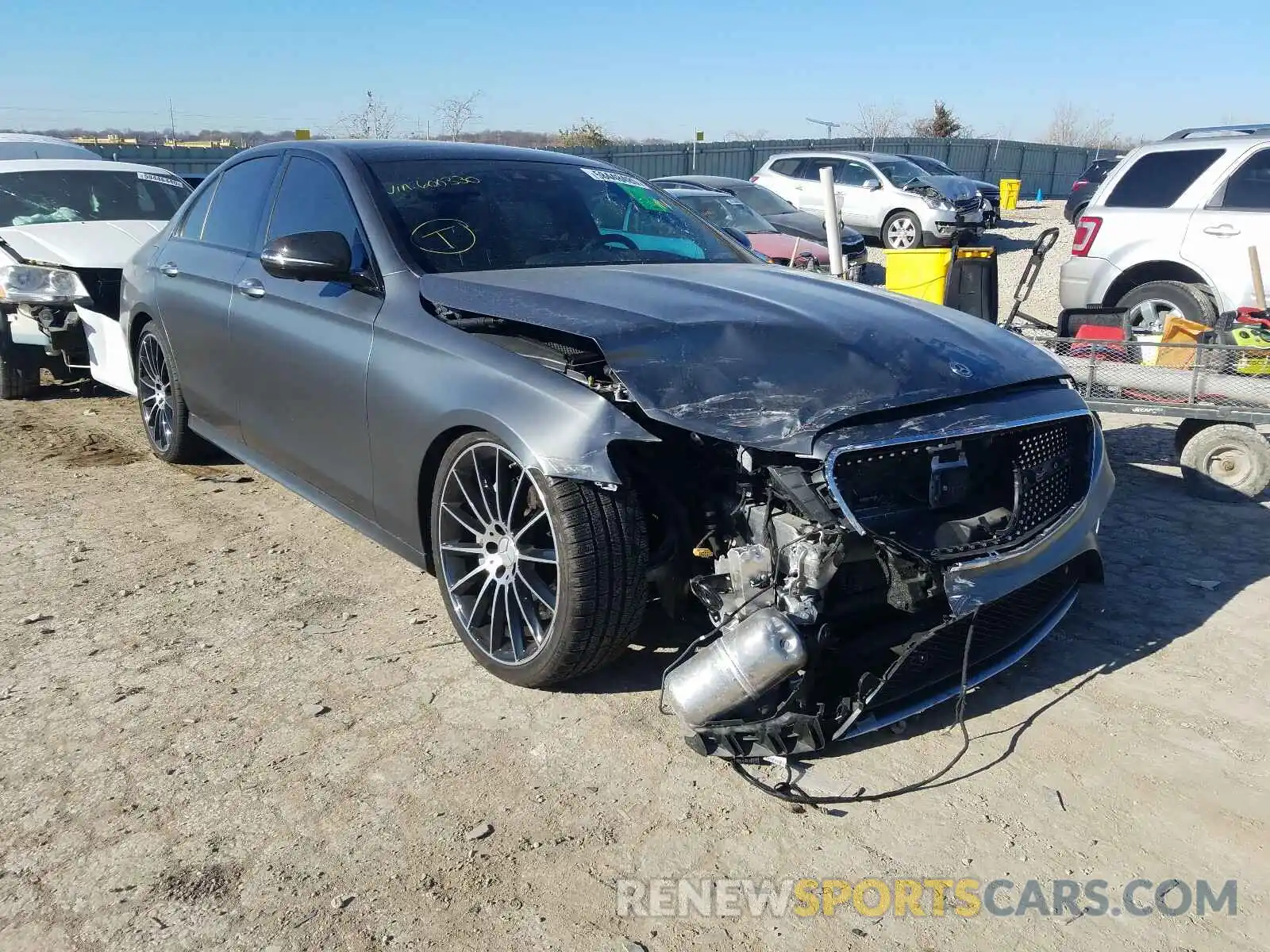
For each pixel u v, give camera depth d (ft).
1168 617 12.47
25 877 7.97
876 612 9.36
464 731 9.95
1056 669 11.25
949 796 9.01
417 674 11.05
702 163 101.40
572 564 9.45
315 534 15.25
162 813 8.72
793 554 8.68
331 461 12.73
